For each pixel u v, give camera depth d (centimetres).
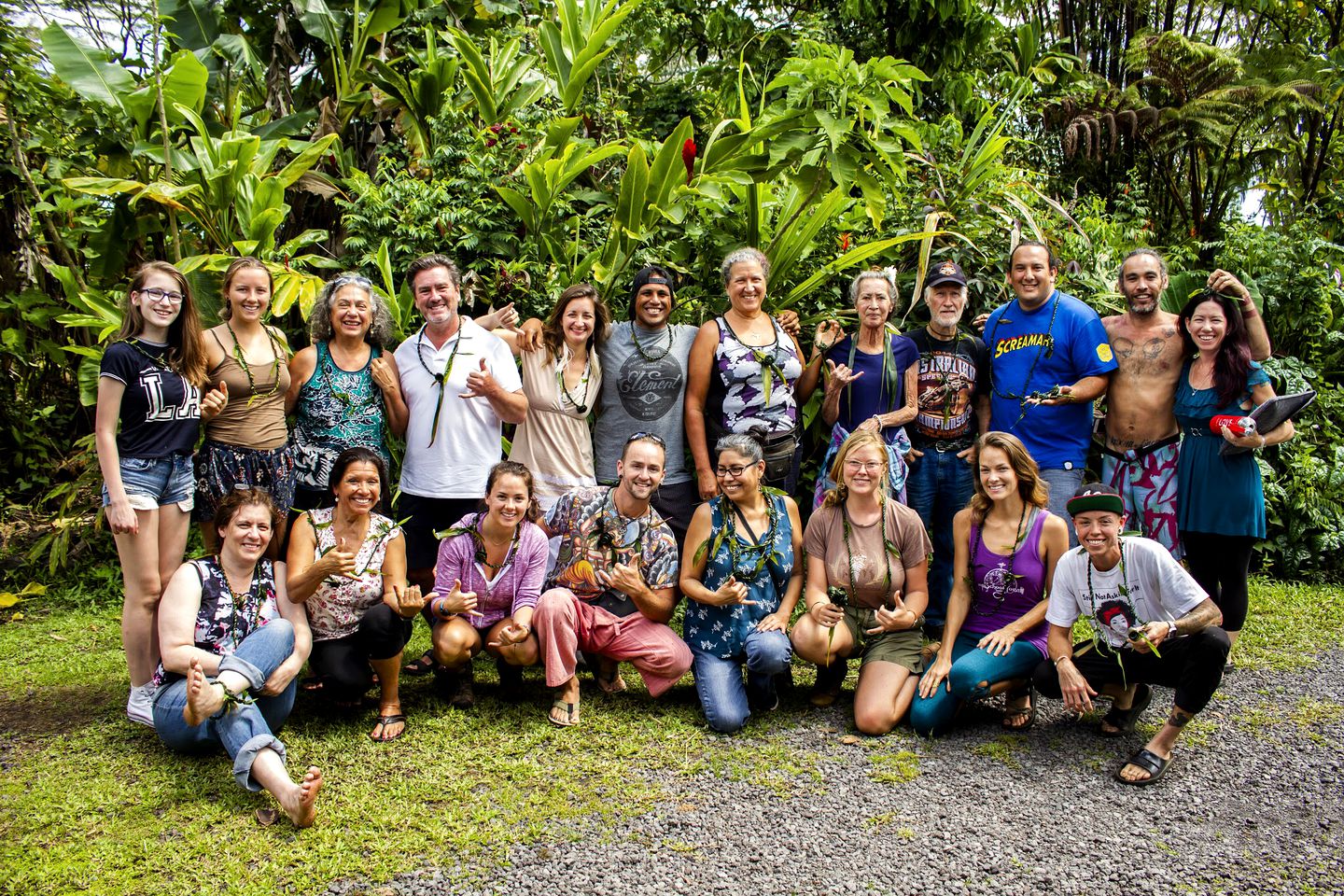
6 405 664
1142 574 311
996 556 349
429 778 299
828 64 498
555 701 346
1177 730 304
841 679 367
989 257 548
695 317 511
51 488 622
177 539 338
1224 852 260
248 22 664
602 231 553
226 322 359
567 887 242
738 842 264
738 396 404
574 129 555
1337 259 678
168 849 258
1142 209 869
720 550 357
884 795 291
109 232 546
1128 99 1022
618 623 357
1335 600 490
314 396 367
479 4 682
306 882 244
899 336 417
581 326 390
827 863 254
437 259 374
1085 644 335
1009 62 953
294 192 593
